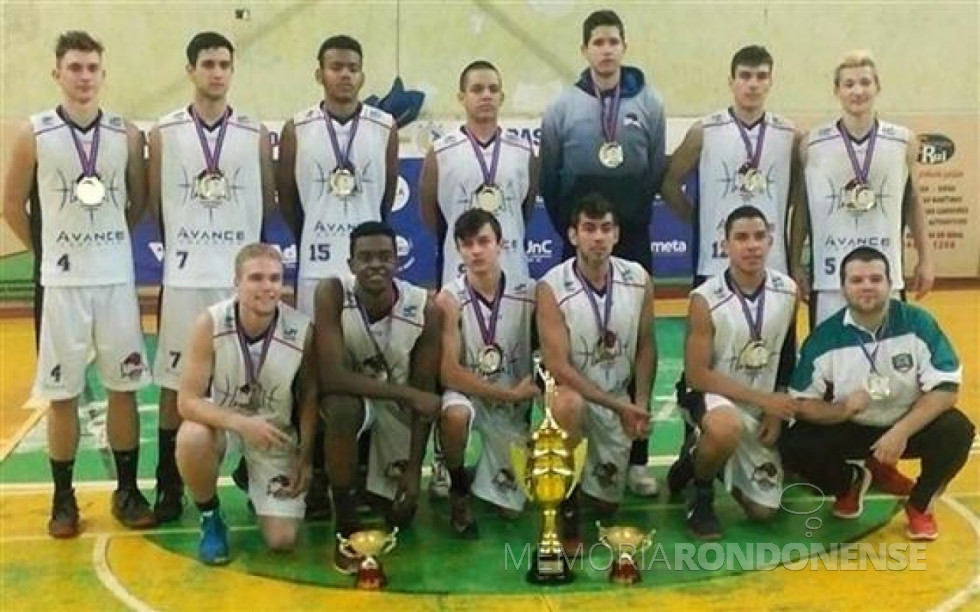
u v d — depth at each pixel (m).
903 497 5.40
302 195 5.40
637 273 5.03
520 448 4.74
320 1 10.01
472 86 5.40
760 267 4.91
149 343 8.52
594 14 5.55
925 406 4.77
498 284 4.99
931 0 10.45
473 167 5.43
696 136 5.64
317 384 4.73
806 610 4.19
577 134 5.54
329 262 5.38
